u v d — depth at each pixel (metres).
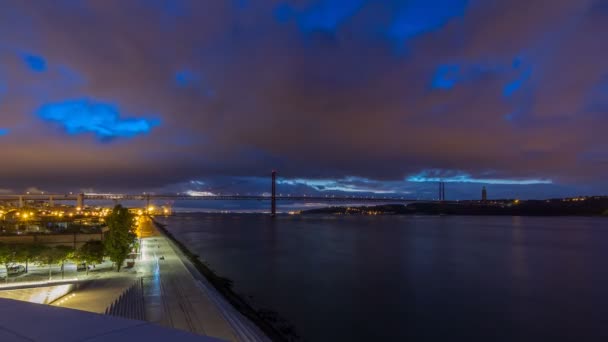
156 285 46.12
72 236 67.75
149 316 32.59
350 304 53.25
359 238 168.00
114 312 32.31
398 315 48.28
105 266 61.34
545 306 54.03
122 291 41.38
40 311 5.91
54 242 66.56
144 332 4.93
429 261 97.25
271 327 40.06
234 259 96.81
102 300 37.62
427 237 175.12
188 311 34.25
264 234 189.75
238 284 65.31
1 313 5.81
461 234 195.62
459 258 104.12
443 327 44.19
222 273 75.50
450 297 58.50
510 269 86.88
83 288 43.72
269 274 75.25
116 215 57.03
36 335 4.82
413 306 52.81
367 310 50.31
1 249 48.91
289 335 38.94
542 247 136.75
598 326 45.06
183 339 4.68
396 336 40.91
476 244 144.62
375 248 127.06
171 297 39.66
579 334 42.56
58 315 5.70
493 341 40.09
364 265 88.75
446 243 147.25
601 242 156.50
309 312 48.91
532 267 90.38
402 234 193.62
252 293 58.81
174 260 70.81
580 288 66.38
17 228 88.25
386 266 87.50
